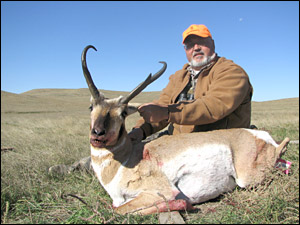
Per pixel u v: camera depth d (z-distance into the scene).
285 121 12.54
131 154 3.35
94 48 3.08
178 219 2.83
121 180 3.22
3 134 9.77
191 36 4.29
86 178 4.44
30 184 4.07
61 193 3.80
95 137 2.94
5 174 4.54
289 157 5.20
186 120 3.54
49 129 12.36
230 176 3.54
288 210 3.08
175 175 3.29
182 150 3.35
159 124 4.52
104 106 3.09
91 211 3.10
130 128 11.45
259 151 3.60
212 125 4.09
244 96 3.80
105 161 3.27
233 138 3.61
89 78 3.07
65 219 3.03
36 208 3.32
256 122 12.98
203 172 3.34
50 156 5.84
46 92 123.94
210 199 3.60
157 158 3.29
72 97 98.94
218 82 3.77
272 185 3.45
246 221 2.85
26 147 6.95
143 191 3.12
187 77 4.61
